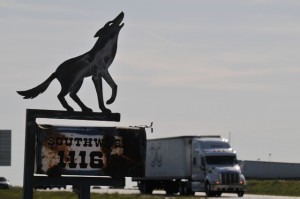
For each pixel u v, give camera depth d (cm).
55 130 2598
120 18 2609
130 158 2656
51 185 2592
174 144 8338
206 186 7825
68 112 2570
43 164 2580
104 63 2592
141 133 2669
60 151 2597
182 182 8275
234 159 7931
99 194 7338
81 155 2617
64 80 2573
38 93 2564
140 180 9038
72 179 2609
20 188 9588
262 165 14250
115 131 2647
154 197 6919
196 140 8062
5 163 3052
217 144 8000
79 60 2581
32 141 2541
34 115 2545
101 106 2598
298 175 14250
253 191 10750
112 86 2600
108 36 2600
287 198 7319
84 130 2623
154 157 8775
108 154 2636
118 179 2652
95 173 2627
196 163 8012
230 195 8500
